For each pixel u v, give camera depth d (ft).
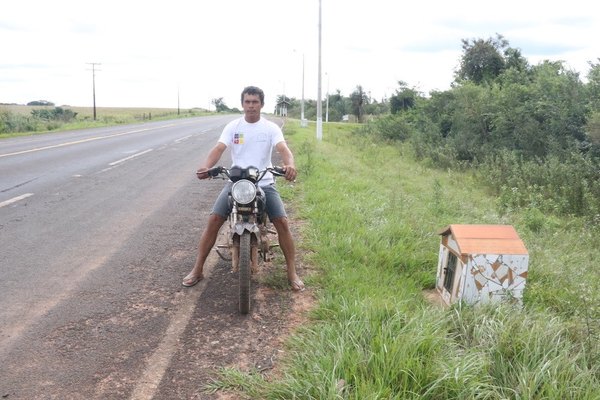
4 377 11.26
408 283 16.79
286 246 16.34
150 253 20.24
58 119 153.17
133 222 25.17
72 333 13.38
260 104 15.92
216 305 15.28
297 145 69.92
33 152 55.93
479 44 112.68
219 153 16.10
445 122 93.61
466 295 14.28
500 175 50.78
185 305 15.25
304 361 11.41
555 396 9.82
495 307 13.66
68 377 11.34
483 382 10.39
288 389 10.43
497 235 14.69
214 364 11.93
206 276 17.72
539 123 67.56
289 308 15.01
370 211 26.45
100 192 32.91
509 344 11.79
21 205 28.30
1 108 111.04
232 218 15.39
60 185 34.96
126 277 17.53
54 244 21.13
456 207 32.53
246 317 14.43
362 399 9.53
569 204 38.60
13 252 19.93
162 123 161.89
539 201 39.09
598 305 15.21
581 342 12.19
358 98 238.89
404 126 108.27
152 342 12.96
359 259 18.90
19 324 13.83
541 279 17.78
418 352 11.23
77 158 51.42
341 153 70.85
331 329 12.50
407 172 60.34
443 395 10.02
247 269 14.26
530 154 66.08
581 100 62.95
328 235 21.45
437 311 13.73
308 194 30.96
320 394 9.89
